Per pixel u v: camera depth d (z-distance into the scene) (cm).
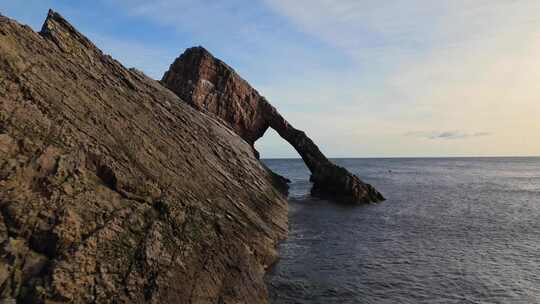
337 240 3491
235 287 1803
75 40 2784
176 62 6319
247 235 2488
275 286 2256
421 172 16062
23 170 1457
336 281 2403
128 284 1421
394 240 3575
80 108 2084
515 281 2500
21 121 1614
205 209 2238
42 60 2123
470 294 2270
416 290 2312
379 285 2375
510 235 3850
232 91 6150
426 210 5428
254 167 4653
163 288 1496
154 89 3562
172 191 2148
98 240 1454
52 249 1339
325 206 5531
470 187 9031
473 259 2992
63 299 1223
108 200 1675
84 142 1838
